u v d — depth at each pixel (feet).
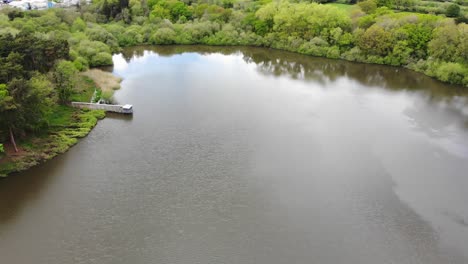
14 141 276.21
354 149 292.61
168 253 200.13
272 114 347.77
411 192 247.09
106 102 362.53
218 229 215.51
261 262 194.90
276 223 219.82
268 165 270.46
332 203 235.81
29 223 217.97
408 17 487.61
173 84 417.90
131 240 208.13
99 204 232.94
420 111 361.92
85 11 595.88
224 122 330.13
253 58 524.52
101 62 467.11
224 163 272.31
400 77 454.81
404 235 213.66
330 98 388.57
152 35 568.82
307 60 518.37
